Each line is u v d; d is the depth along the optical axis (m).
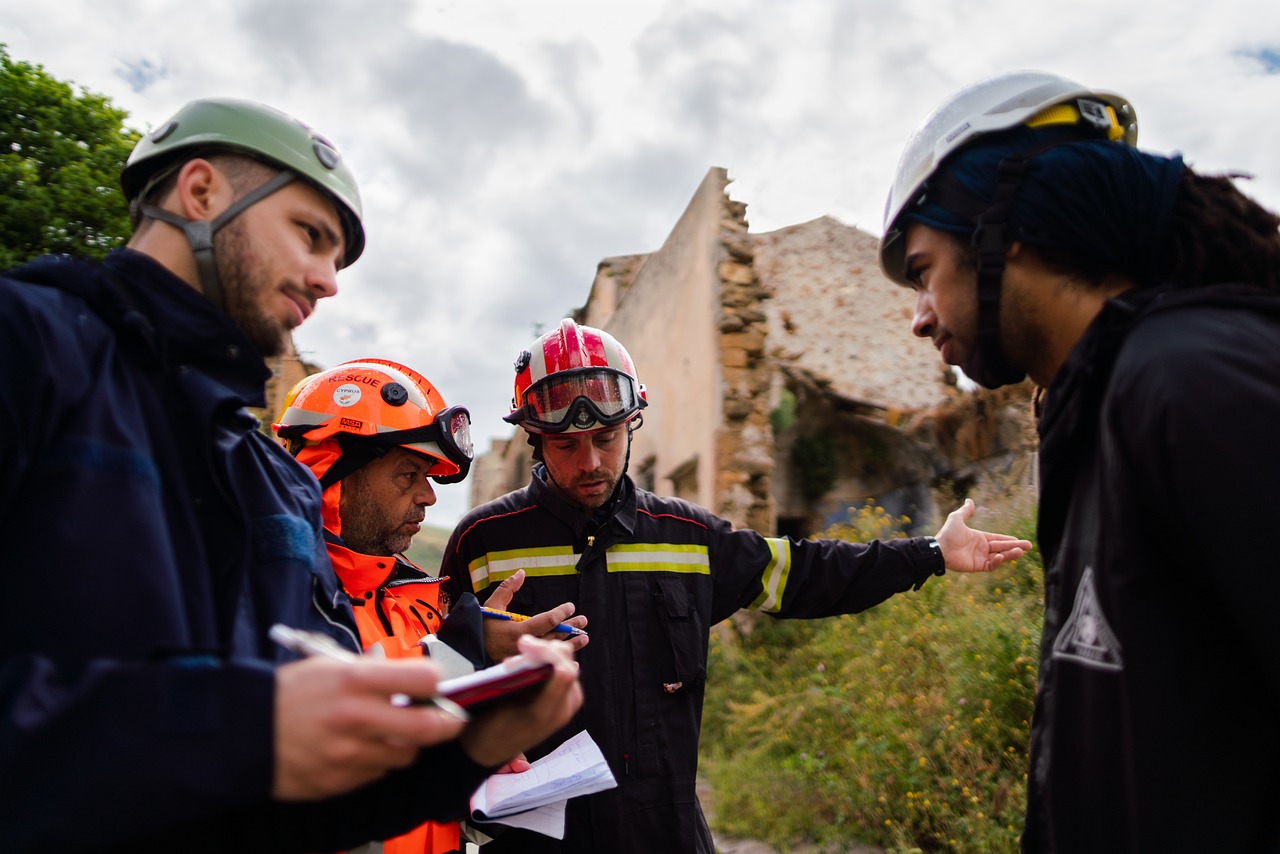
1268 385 0.87
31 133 7.11
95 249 7.28
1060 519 1.18
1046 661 1.18
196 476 1.14
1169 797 0.90
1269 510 0.82
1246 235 1.10
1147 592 0.95
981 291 1.20
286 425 2.10
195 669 0.82
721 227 8.50
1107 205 1.11
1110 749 0.98
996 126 1.21
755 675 6.54
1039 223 1.14
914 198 1.30
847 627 6.00
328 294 1.36
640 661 2.32
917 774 3.91
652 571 2.43
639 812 2.19
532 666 1.01
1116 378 1.00
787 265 10.62
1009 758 3.75
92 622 0.92
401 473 2.14
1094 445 1.08
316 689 0.79
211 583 1.11
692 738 2.32
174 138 1.27
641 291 11.42
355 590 2.01
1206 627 0.93
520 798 1.74
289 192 1.29
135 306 1.15
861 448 10.53
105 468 0.99
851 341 10.27
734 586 2.52
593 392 2.32
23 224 6.89
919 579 2.55
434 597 2.24
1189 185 1.14
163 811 0.75
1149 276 1.13
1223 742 0.90
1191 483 0.87
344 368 2.20
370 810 1.19
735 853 4.19
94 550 0.94
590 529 2.44
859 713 4.72
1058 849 1.04
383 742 0.81
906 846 3.65
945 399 9.89
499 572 2.46
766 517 7.95
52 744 0.74
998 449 8.92
